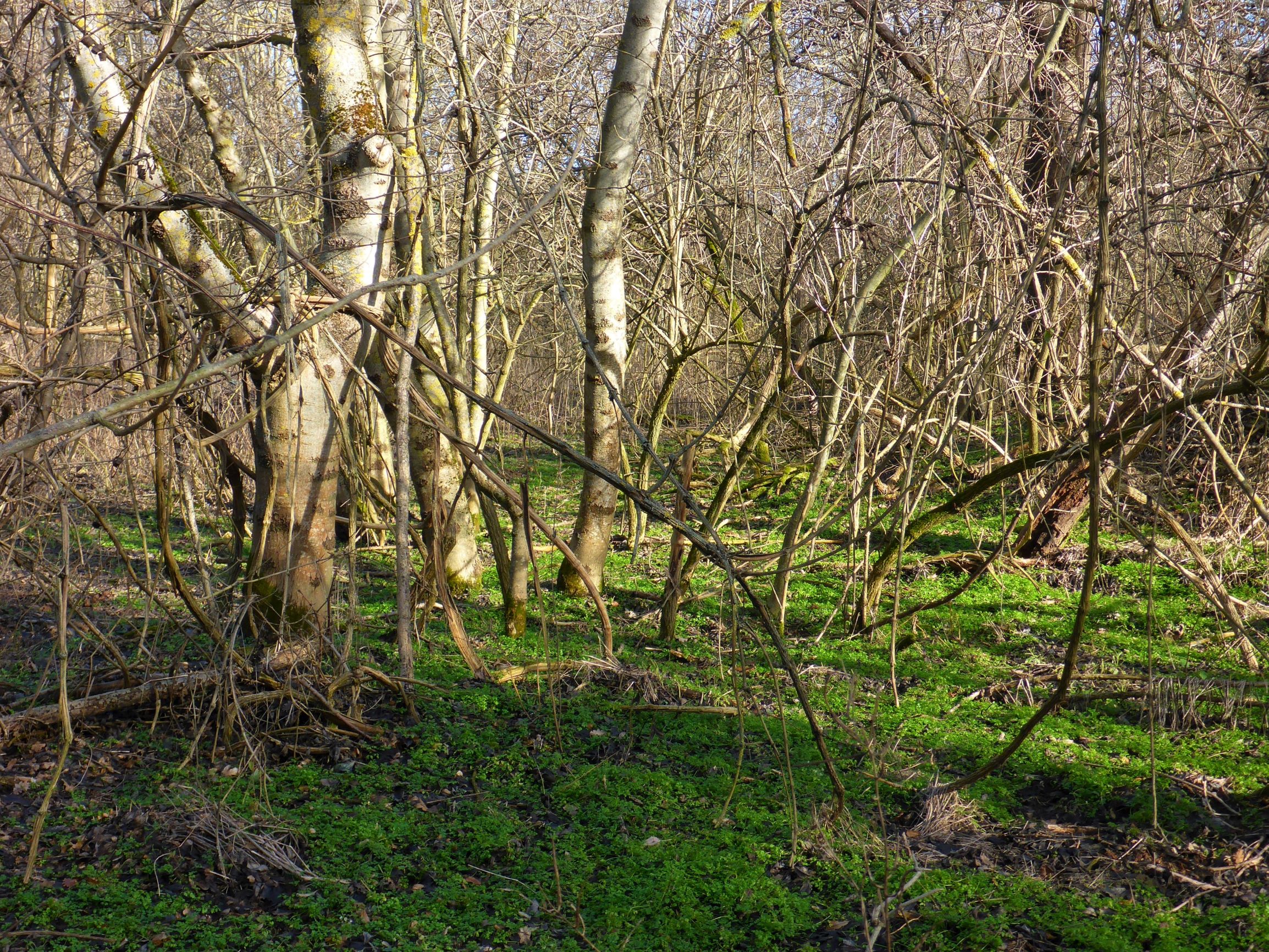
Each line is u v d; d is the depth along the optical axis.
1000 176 5.64
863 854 4.11
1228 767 4.81
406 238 6.57
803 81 8.94
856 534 6.61
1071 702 5.58
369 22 5.79
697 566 8.43
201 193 4.76
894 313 6.63
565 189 8.41
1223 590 5.51
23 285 4.63
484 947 3.49
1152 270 6.05
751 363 6.28
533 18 9.05
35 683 5.35
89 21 5.02
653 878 3.93
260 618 5.62
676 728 5.33
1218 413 6.29
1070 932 3.54
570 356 13.32
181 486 5.52
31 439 3.11
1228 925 3.57
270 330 4.76
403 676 4.69
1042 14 6.89
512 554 6.63
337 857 3.99
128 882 3.74
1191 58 5.75
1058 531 8.12
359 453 7.74
